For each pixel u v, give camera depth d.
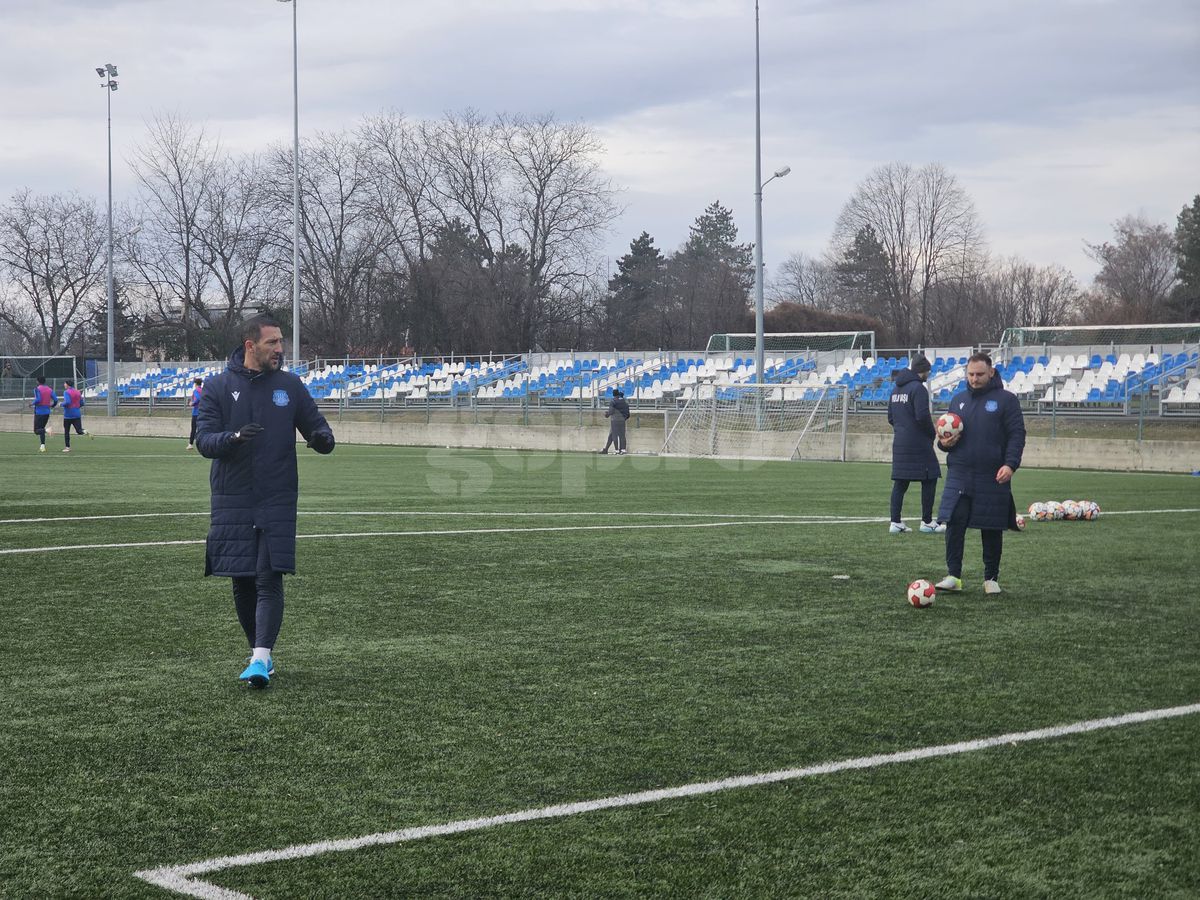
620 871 3.97
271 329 6.35
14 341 86.75
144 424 46.72
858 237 82.31
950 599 9.32
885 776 4.96
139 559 11.25
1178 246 77.50
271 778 4.91
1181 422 30.69
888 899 3.77
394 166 66.44
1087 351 37.47
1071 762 5.16
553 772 5.01
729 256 106.25
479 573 10.54
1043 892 3.84
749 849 4.17
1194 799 4.71
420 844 4.20
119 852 4.12
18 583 9.87
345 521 14.73
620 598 9.30
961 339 77.62
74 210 79.69
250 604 6.74
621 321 84.69
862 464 28.53
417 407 44.72
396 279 66.38
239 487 6.38
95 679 6.61
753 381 40.78
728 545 12.53
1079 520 15.20
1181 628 8.18
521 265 66.06
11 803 4.60
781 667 6.96
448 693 6.33
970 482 9.45
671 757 5.21
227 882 3.87
